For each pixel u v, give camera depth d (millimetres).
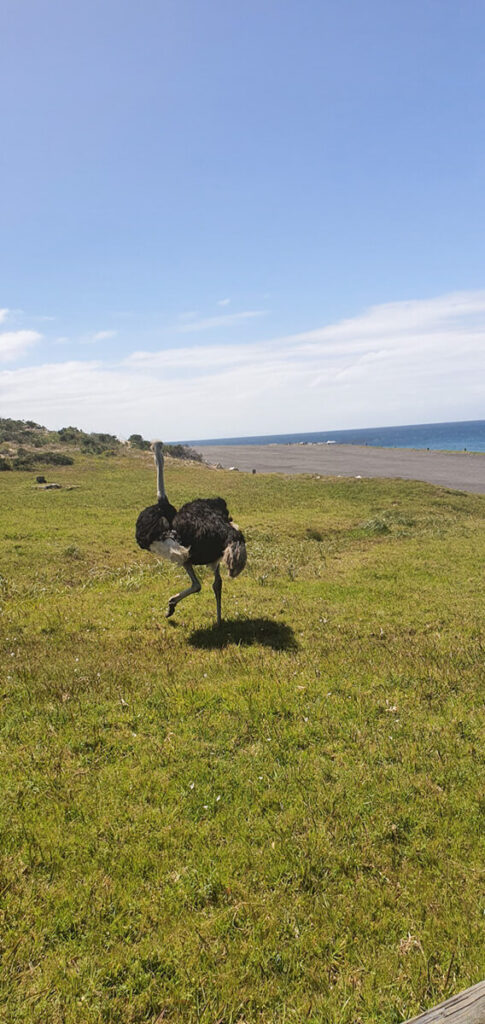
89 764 5410
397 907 3865
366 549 16797
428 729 6035
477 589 12086
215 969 3412
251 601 10906
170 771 5262
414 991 3252
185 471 34375
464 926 3682
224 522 8992
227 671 7473
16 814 4656
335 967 3465
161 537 8789
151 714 6277
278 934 3631
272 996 3277
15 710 6371
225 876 4051
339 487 28938
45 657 7871
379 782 5117
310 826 4547
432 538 18172
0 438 41812
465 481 37750
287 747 5699
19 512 20734
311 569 14016
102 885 3967
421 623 9867
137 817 4629
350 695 6789
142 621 9703
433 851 4305
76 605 10555
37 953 3482
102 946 3553
